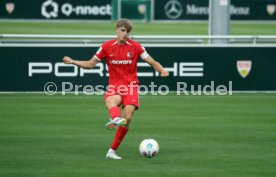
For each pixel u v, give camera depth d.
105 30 107.62
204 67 55.97
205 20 124.31
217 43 59.47
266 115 46.94
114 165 32.56
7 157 33.97
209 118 45.59
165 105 50.53
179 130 41.53
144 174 30.89
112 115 32.34
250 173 31.31
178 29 111.06
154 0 123.31
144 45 55.09
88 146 36.84
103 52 33.78
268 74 56.91
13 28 109.56
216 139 39.00
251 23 124.31
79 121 44.00
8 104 49.84
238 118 45.69
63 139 38.53
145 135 40.03
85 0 121.50
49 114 46.22
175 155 34.91
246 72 56.59
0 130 40.72
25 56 54.22
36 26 113.81
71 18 121.50
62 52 54.38
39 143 37.34
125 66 33.75
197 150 36.16
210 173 31.27
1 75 54.16
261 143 38.03
